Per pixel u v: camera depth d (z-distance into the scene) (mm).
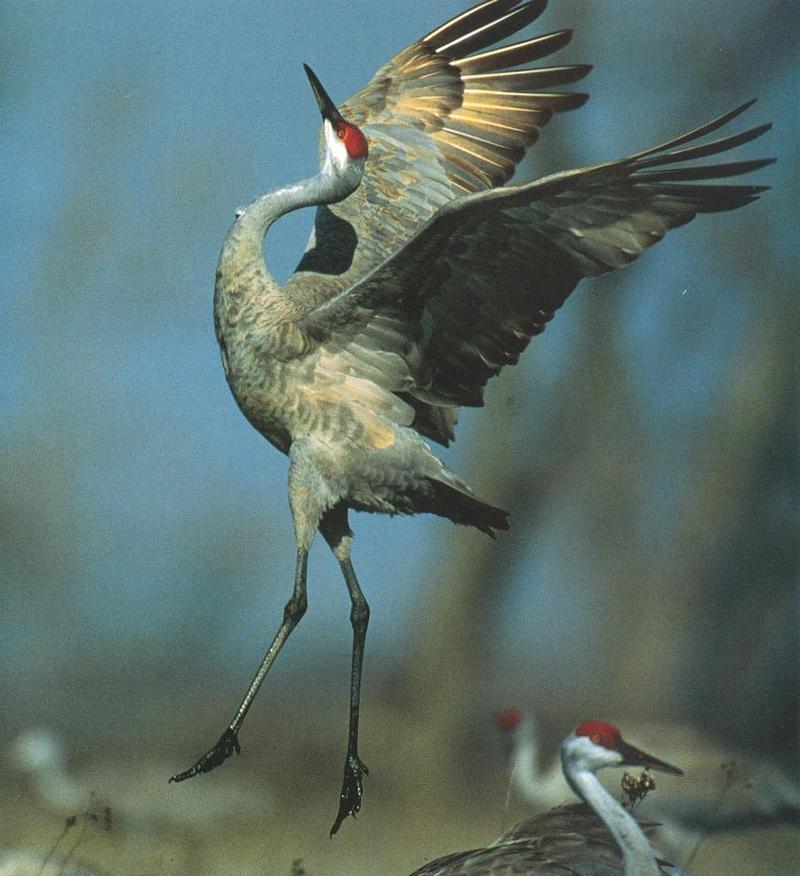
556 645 21328
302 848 13477
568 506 21562
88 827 12977
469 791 17234
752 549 20906
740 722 20078
